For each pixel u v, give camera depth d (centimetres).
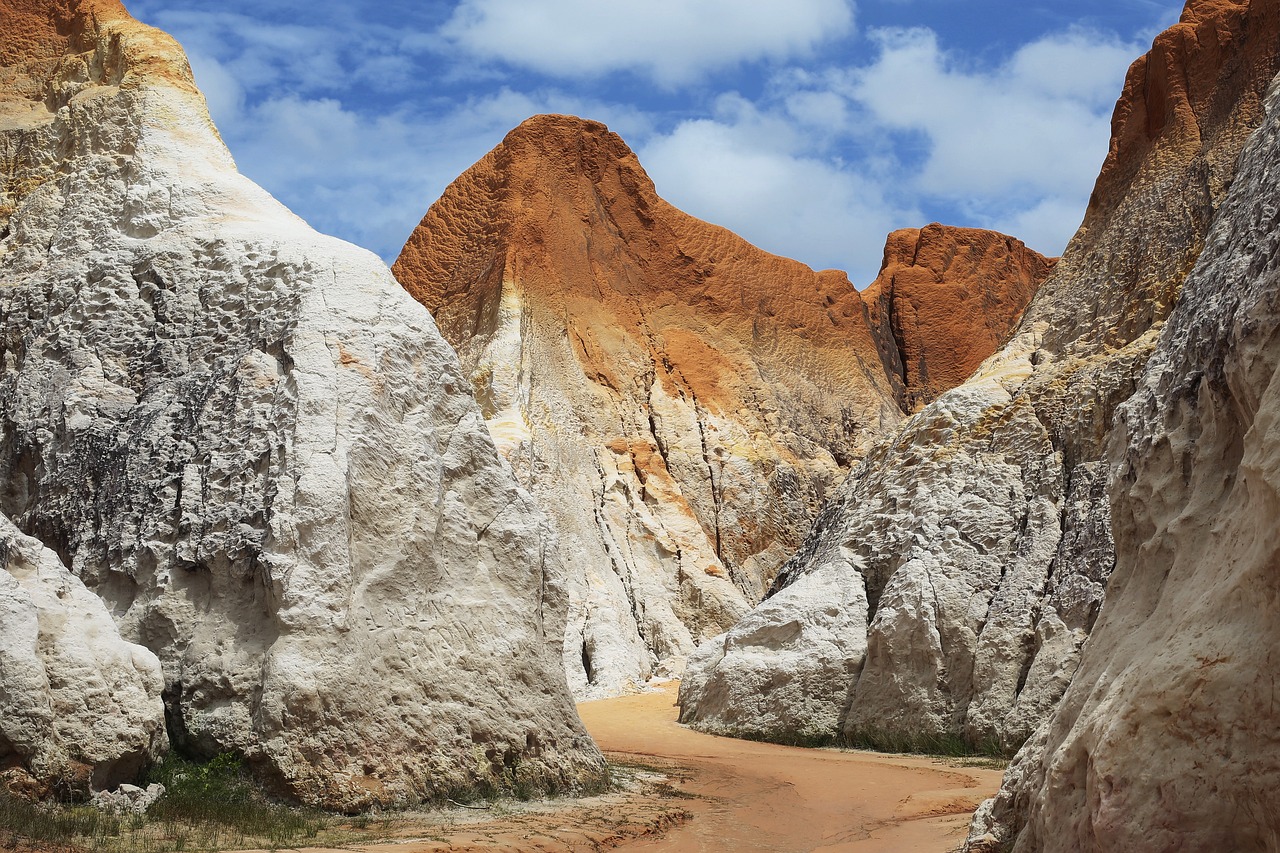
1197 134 3453
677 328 6038
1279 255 932
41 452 1659
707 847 1366
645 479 5172
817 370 6306
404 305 1773
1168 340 1252
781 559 5400
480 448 1756
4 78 2205
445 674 1549
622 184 6319
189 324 1742
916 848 1331
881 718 2612
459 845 1196
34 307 1797
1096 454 2758
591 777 1677
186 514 1530
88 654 1259
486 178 6009
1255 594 821
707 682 2934
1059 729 1048
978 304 7188
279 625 1429
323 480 1506
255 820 1248
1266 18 3422
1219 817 804
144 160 1930
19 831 1067
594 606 4303
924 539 2825
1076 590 2455
